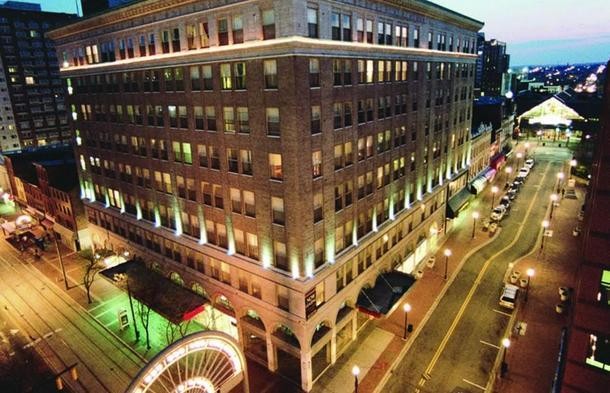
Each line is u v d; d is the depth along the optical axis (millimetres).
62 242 64188
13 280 52250
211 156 33906
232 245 34594
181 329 36656
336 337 34938
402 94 39844
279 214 29859
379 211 38875
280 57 26172
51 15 102625
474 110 93312
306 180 28141
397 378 32438
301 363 31453
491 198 75312
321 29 27219
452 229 61406
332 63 29031
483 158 79812
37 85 103250
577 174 83312
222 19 29234
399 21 37344
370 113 34906
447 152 54844
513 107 114438
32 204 72500
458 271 48875
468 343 36125
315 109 28219
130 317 42844
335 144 30844
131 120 41906
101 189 51562
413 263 48562
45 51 103000
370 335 37719
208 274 38094
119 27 38969
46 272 54125
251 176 30859
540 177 88250
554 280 45969
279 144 28031
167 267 43344
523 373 32250
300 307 29875
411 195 45812
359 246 35406
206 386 19781
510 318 39406
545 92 189125
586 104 123312
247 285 34281
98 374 34812
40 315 44031
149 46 36406
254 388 32500
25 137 103750
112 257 52031
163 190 40750
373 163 36500
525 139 131000
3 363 36438
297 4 24797
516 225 62344
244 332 36406
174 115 36375
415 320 39688
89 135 50000
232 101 30359
